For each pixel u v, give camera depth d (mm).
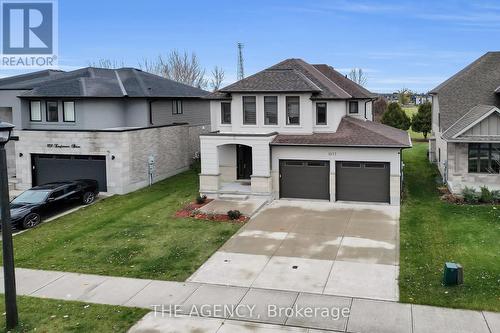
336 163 24922
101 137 27422
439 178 29234
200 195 25984
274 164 25703
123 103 31922
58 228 21547
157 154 30688
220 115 27766
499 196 22969
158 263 16641
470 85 29391
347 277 14922
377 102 62875
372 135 25000
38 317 12805
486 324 11695
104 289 14586
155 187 29125
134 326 12188
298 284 14523
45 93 29984
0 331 12078
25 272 16234
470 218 20734
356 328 11734
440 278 14461
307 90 25516
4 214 12055
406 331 11516
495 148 24156
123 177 27406
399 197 23969
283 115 26375
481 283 13961
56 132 28188
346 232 19578
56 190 23719
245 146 28109
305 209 23547
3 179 11977
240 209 23094
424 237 18516
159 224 21375
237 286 14516
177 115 35688
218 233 19781
